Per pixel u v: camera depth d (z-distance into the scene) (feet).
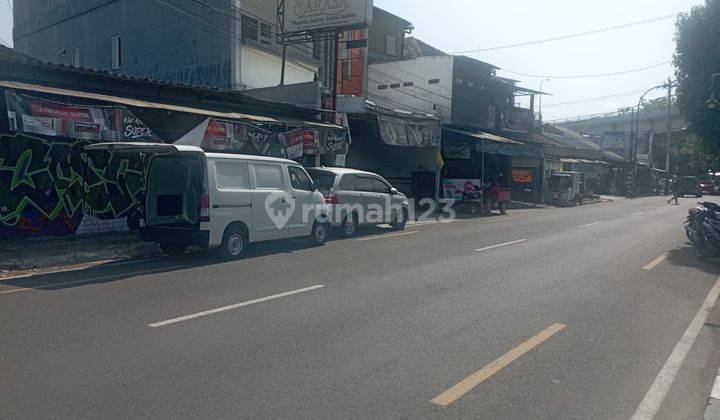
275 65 75.25
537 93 120.16
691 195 186.50
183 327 20.76
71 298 24.95
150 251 39.22
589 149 159.22
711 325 23.58
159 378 15.87
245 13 71.00
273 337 19.90
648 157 222.89
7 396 14.43
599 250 45.27
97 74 42.91
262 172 38.63
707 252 40.83
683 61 51.29
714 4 48.96
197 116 46.32
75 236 43.04
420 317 23.18
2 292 26.09
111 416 13.43
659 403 15.42
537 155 107.24
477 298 26.91
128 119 39.81
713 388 16.42
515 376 17.01
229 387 15.38
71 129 36.65
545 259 39.70
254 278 30.12
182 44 76.07
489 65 105.09
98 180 44.55
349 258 37.60
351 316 22.97
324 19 64.28
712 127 49.60
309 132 55.93
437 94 99.81
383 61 105.50
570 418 14.28
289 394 15.06
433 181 88.74
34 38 106.73
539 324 22.72
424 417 13.98
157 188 35.60
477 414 14.29
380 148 93.91
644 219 78.74
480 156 106.83
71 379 15.62
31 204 40.57
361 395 15.17
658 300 27.91
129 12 84.23
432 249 42.98
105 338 19.26
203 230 34.09
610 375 17.39
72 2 95.91
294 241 46.14
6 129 38.88
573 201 117.80
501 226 63.93
